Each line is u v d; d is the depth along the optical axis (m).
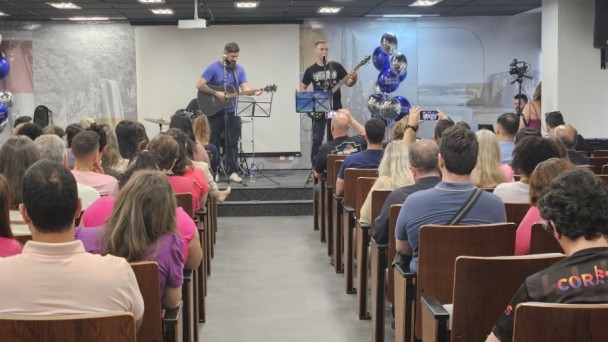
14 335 1.58
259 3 9.84
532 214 2.73
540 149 3.26
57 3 9.66
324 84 9.20
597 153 6.84
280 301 4.54
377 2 9.92
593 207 1.66
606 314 1.52
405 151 3.95
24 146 3.10
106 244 2.37
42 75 11.35
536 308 1.54
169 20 11.33
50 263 1.78
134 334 1.62
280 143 11.50
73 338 1.59
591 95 9.06
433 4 10.21
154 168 3.12
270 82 11.45
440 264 2.67
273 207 8.12
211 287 4.91
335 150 6.27
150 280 2.21
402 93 11.71
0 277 1.76
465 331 2.24
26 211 1.80
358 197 4.43
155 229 2.38
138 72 11.41
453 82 11.73
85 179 3.71
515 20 11.65
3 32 11.26
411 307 2.82
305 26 11.48
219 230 7.16
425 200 2.83
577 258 1.67
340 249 5.26
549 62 9.22
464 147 2.80
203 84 8.55
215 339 3.82
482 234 2.63
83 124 5.88
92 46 11.37
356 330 3.94
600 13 8.66
